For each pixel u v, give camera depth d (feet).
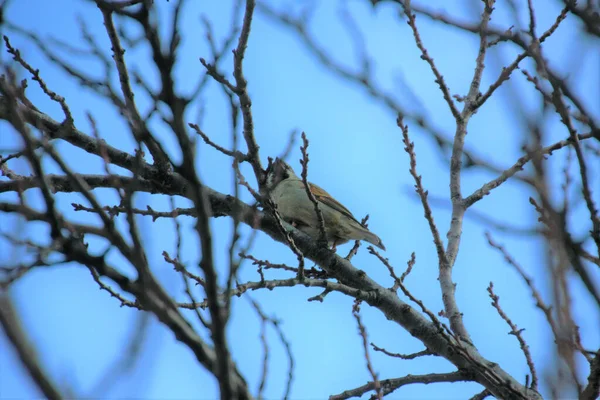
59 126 37.68
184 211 37.32
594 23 24.63
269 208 35.35
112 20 27.89
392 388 36.83
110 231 18.99
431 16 29.99
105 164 20.61
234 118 20.31
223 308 19.66
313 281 36.09
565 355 21.61
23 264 18.10
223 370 19.79
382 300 38.55
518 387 33.76
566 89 24.35
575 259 21.71
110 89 20.66
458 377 36.17
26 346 16.31
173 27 17.78
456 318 37.78
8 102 18.29
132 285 19.53
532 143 23.17
